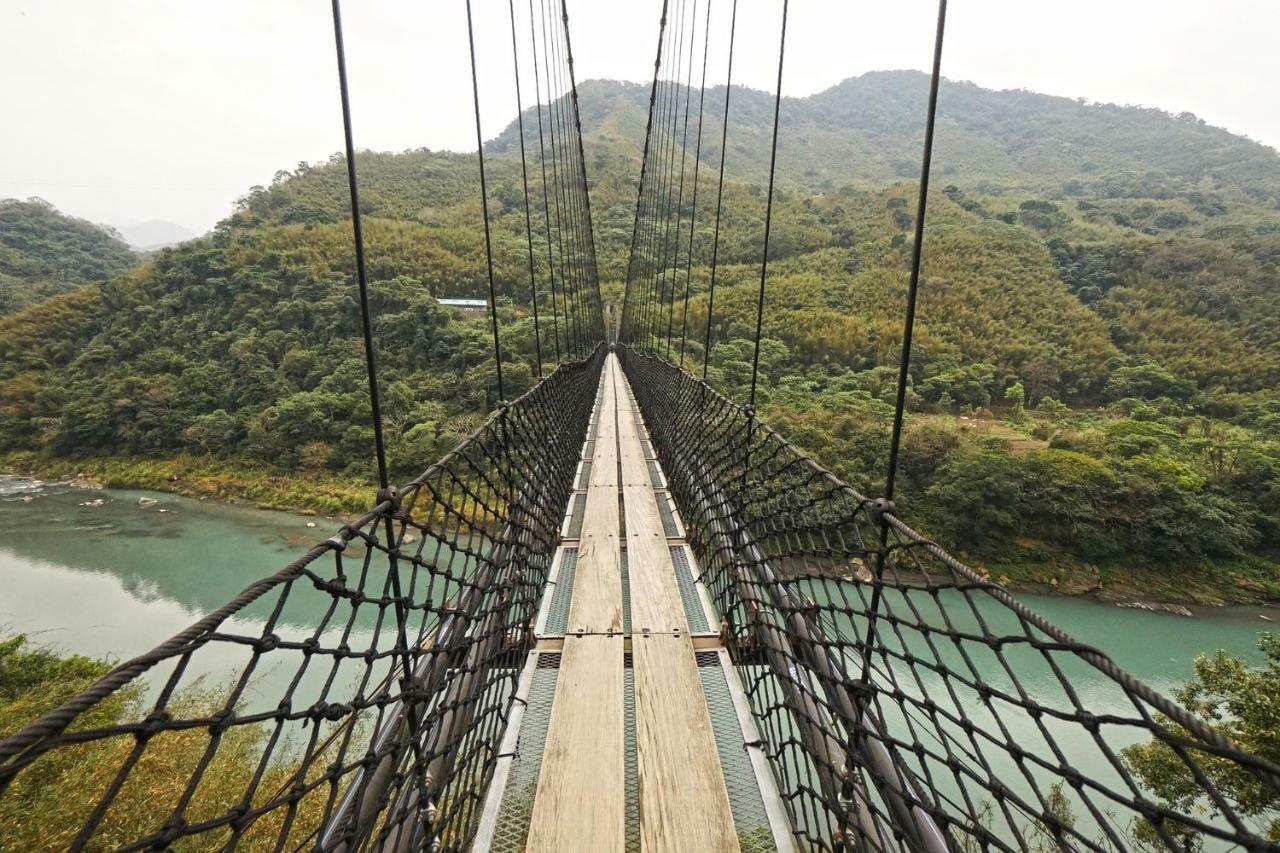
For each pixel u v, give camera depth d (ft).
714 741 4.89
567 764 4.64
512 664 5.97
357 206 3.93
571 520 10.29
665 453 13.66
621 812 4.24
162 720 1.86
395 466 70.13
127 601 49.52
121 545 60.13
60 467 86.22
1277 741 19.47
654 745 4.84
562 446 11.57
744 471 6.97
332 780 2.79
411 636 36.24
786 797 4.52
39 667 28.84
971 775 2.58
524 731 5.28
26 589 51.24
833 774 3.89
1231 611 44.55
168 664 36.01
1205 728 1.74
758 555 5.97
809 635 4.69
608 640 6.27
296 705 31.14
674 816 4.23
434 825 3.84
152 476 79.61
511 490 6.43
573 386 16.22
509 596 5.82
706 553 8.18
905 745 3.18
